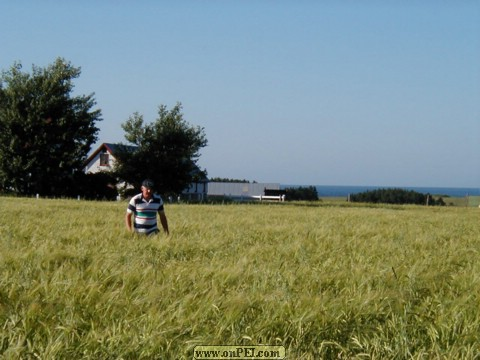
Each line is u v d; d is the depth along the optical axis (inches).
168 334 203.8
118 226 564.4
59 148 2391.7
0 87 2402.8
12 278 260.8
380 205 2241.6
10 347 187.0
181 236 496.7
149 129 2352.4
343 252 426.3
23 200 1476.4
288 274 300.5
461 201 2876.5
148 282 266.1
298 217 921.5
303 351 202.8
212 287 259.8
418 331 221.5
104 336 200.1
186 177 2381.9
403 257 402.3
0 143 2351.1
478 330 224.2
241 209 1210.6
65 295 241.1
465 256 421.4
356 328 220.5
